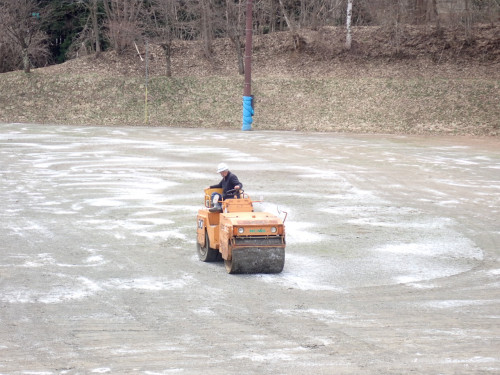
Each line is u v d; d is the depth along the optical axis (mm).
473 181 24109
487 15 59219
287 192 21297
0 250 13406
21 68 69000
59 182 22766
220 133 43500
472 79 51344
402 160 29844
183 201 19344
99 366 7305
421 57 56094
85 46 70250
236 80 56250
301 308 9719
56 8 73438
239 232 11500
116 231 15352
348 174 25453
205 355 7680
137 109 53125
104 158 29531
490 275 11883
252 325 8859
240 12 60406
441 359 7586
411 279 11539
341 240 14734
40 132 42656
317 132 45188
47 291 10500
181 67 60406
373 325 8906
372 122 47344
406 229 16016
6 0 59156
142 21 66188
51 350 7824
